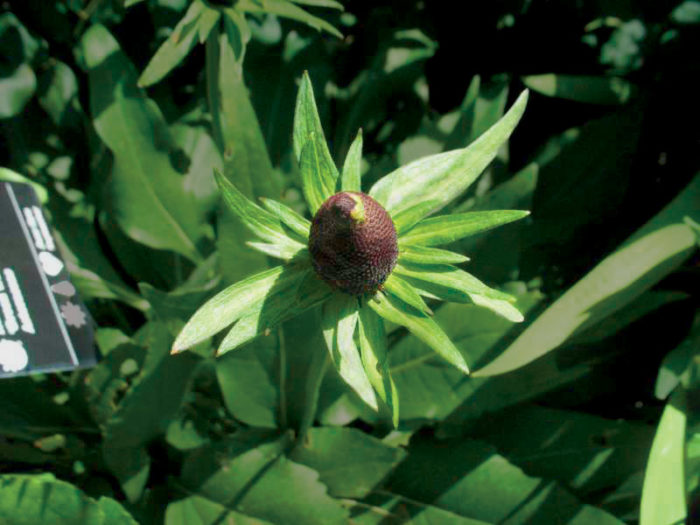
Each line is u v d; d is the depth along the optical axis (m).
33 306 0.26
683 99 0.42
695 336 0.33
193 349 0.33
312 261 0.20
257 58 0.43
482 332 0.34
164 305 0.31
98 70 0.37
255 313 0.21
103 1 0.43
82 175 0.43
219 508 0.34
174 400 0.34
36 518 0.31
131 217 0.39
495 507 0.33
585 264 0.43
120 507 0.30
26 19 0.43
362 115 0.44
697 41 0.41
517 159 0.45
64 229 0.40
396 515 0.34
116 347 0.36
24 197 0.28
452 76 0.46
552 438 0.36
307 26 0.43
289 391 0.35
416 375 0.35
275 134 0.43
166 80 0.44
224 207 0.31
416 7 0.44
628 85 0.41
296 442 0.35
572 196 0.42
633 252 0.32
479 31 0.45
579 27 0.44
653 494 0.29
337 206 0.19
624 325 0.35
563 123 0.45
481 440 0.35
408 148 0.40
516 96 0.45
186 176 0.40
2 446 0.37
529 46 0.45
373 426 0.38
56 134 0.42
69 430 0.38
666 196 0.43
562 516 0.32
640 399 0.41
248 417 0.36
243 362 0.34
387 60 0.43
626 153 0.41
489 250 0.35
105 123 0.37
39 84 0.42
